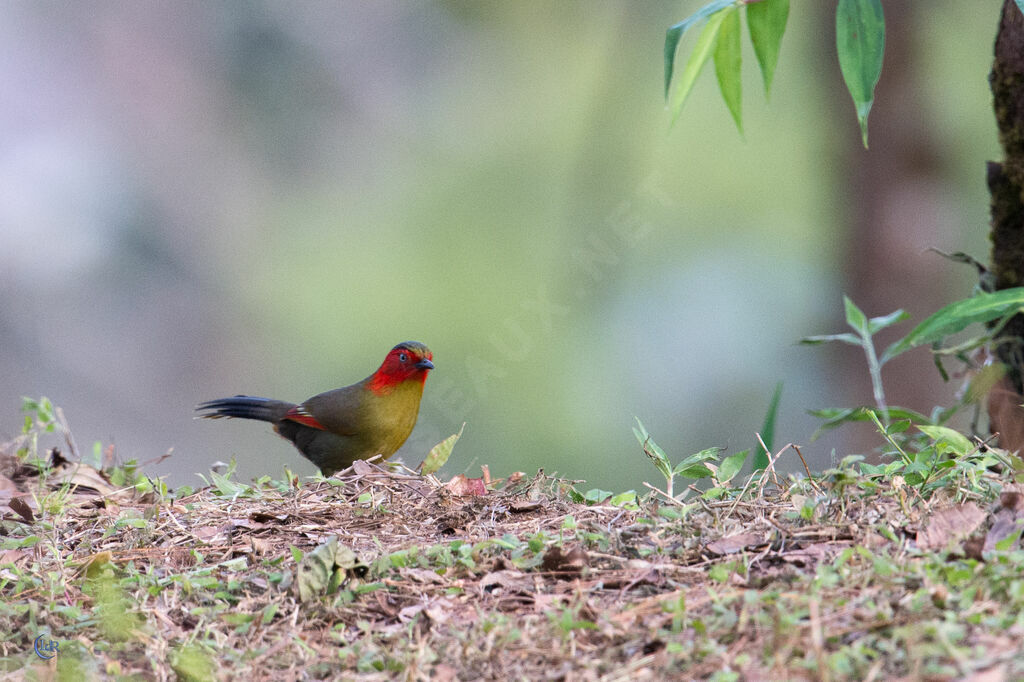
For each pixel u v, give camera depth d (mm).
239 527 5016
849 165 13625
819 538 4301
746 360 16859
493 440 16688
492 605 4035
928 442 5957
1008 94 6207
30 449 6680
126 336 20891
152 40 22047
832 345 14094
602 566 4281
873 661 3207
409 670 3486
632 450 16828
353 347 18844
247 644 3867
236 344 20516
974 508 4242
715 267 16797
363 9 20984
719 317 16922
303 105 21484
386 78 21062
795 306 16453
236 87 21875
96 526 5188
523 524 4895
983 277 6504
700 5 15375
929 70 13328
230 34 22047
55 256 20891
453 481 5746
